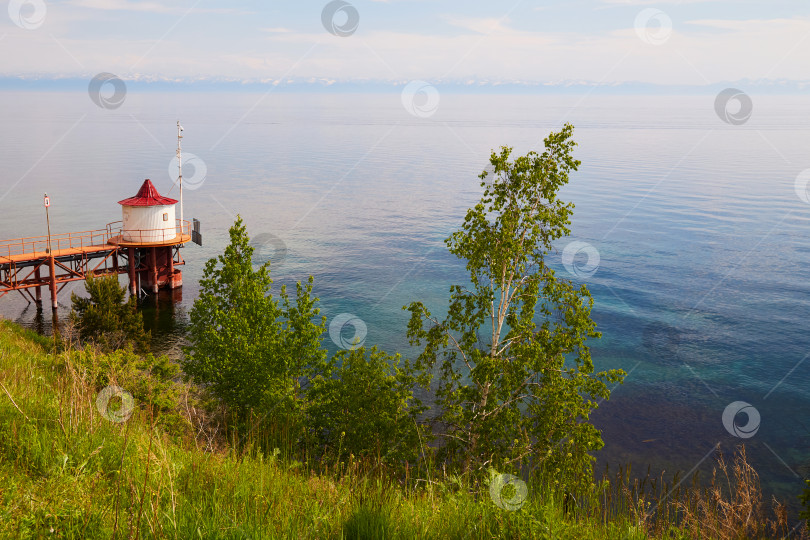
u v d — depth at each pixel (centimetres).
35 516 483
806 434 3391
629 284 6775
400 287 6450
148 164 19575
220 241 8569
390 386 1833
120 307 3603
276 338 2164
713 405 3762
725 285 6762
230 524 542
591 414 3569
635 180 16900
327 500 662
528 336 1812
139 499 545
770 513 2289
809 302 6125
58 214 10262
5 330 2605
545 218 1831
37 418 753
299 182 16400
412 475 1185
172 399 1523
